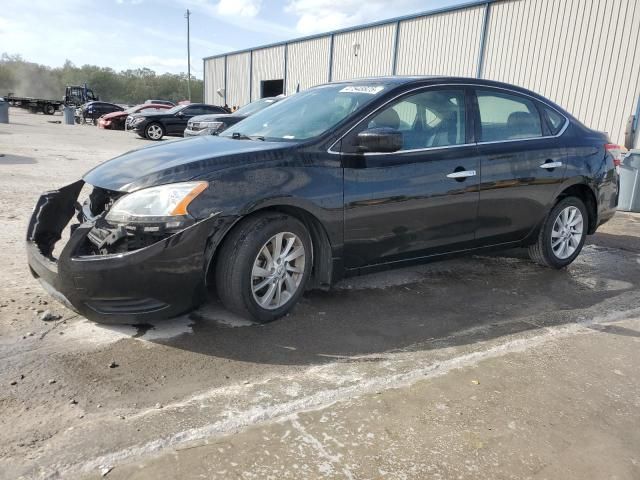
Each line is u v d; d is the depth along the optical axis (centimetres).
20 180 845
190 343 326
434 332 365
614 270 543
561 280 498
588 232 548
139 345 320
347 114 385
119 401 261
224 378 289
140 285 302
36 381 274
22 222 586
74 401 259
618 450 246
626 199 867
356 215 371
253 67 3067
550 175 480
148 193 309
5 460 216
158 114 2008
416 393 284
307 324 365
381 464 227
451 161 415
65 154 1255
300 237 358
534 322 392
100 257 297
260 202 328
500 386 296
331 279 376
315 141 362
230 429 244
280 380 290
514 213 465
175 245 303
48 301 374
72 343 317
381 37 2044
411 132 404
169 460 222
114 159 375
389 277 480
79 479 209
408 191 391
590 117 1327
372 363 315
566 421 266
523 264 545
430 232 414
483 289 461
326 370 304
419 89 415
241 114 1269
